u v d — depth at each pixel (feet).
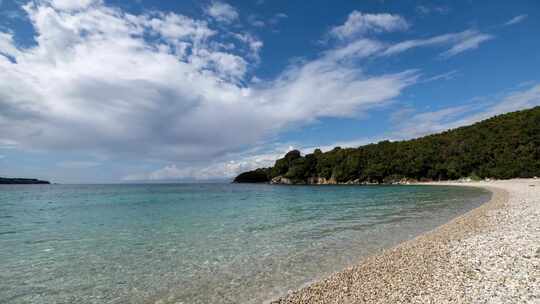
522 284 25.70
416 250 39.99
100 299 29.60
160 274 36.68
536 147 294.87
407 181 385.70
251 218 84.12
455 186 254.27
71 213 104.94
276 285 31.65
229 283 32.86
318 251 44.93
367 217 79.87
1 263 42.42
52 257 45.42
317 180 484.33
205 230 65.72
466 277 28.53
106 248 50.70
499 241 41.04
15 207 130.82
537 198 95.81
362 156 449.89
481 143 340.39
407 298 24.70
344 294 26.68
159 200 166.71
